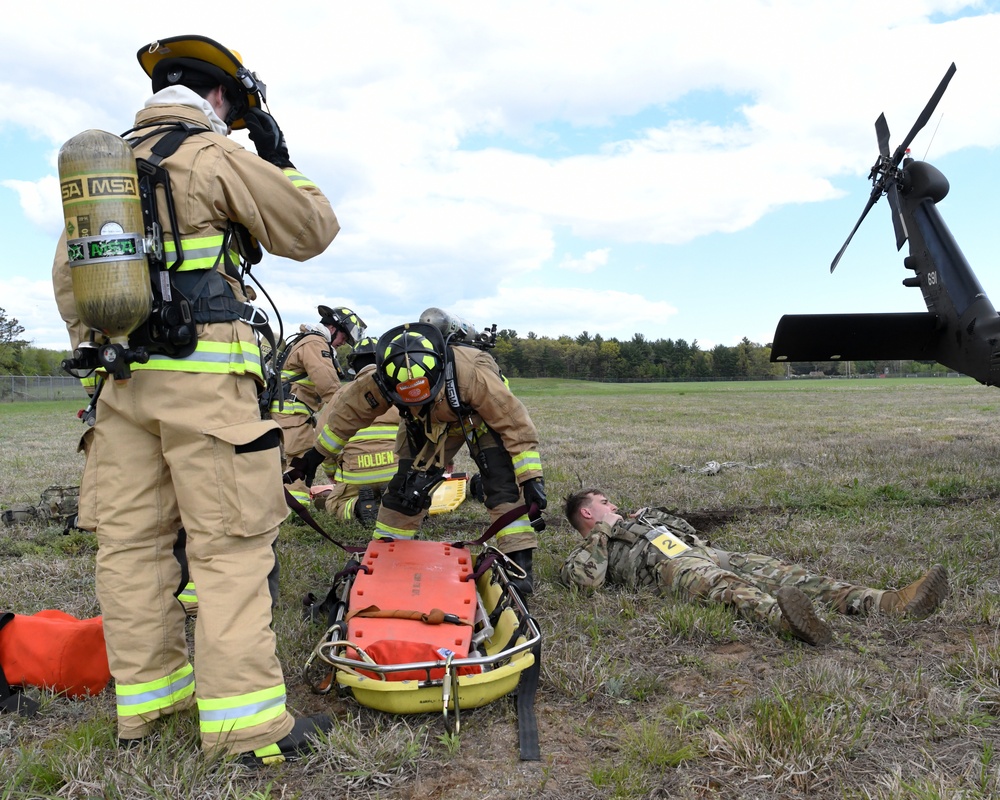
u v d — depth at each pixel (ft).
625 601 12.67
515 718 9.09
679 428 49.29
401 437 13.96
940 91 28.81
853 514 19.11
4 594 13.75
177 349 7.89
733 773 7.67
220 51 8.92
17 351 231.09
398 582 10.73
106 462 8.36
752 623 11.68
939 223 29.71
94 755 7.98
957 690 9.22
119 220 7.16
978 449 32.53
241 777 7.73
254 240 8.88
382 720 9.01
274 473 8.36
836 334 31.53
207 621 7.82
